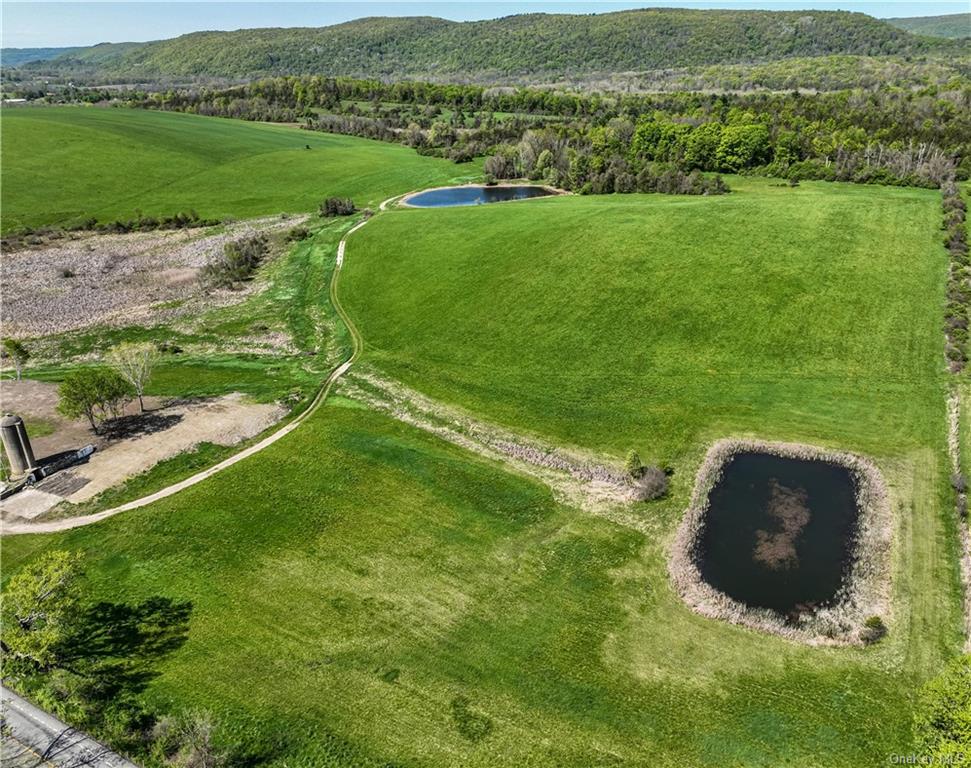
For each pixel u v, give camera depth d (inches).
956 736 906.1
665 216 3240.7
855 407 1994.3
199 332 2819.9
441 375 2324.1
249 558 1528.1
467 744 1102.4
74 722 1159.0
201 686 1217.4
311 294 3105.3
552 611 1369.3
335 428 2046.0
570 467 1824.6
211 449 1941.4
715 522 1604.3
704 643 1283.2
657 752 1082.1
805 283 2571.4
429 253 3270.2
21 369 2546.8
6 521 1665.8
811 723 1117.7
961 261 2655.0
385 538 1583.4
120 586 1455.5
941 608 1336.1
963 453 1779.0
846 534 1551.4
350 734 1123.3
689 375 2193.7
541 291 2738.7
